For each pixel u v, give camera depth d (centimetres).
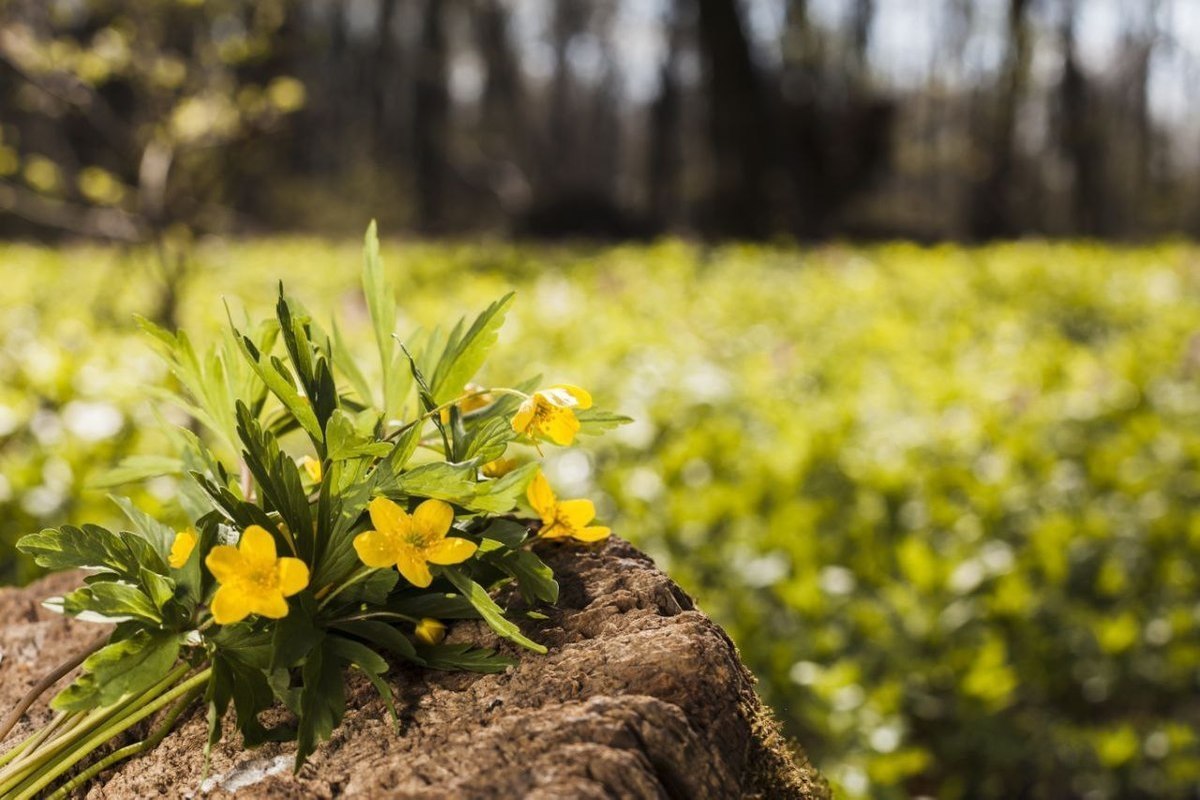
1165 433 573
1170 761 381
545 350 701
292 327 138
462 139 4091
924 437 554
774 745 142
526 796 115
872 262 1357
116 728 142
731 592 393
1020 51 3675
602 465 487
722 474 499
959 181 3953
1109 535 473
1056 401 619
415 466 140
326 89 3797
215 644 134
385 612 138
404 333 363
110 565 136
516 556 143
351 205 3619
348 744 136
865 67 3095
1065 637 418
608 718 124
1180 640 418
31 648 189
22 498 354
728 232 2522
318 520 134
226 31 695
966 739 375
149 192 628
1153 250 1538
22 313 793
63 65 630
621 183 4522
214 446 359
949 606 405
